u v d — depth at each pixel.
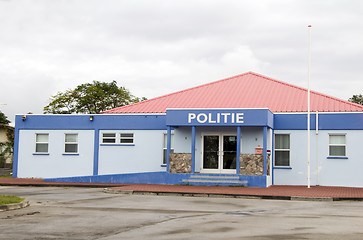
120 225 11.20
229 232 10.13
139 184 25.97
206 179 25.33
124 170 29.11
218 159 27.16
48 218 12.33
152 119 28.95
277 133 27.41
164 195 20.09
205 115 25.97
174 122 26.36
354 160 26.00
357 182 25.86
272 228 10.70
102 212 13.72
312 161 26.67
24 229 10.52
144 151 28.92
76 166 29.78
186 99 32.28
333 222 11.74
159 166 28.64
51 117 30.33
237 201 17.78
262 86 33.03
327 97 30.17
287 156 27.31
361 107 27.78
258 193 20.16
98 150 29.56
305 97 30.19
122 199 17.78
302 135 27.00
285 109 28.28
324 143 26.56
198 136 27.66
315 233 9.97
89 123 29.84
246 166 25.20
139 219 12.25
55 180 28.00
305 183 26.69
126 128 29.28
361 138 25.98
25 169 30.41
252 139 26.92
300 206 16.09
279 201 18.05
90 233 10.06
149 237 9.55
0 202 14.55
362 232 10.10
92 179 27.55
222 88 33.59
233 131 27.09
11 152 47.56
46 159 30.19
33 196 18.81
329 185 26.25
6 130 48.78
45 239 9.35
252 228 10.70
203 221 11.91
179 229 10.58
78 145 29.89
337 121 26.44
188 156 26.17
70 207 14.99
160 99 33.09
